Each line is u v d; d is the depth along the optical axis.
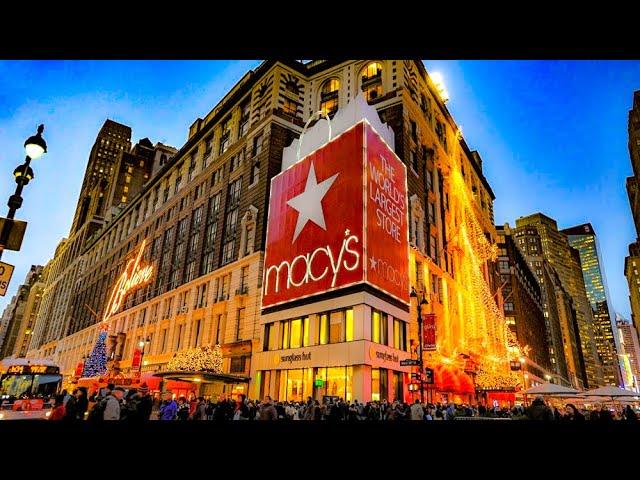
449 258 54.81
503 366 66.38
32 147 12.23
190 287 53.91
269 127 49.44
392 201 37.88
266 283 40.31
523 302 100.94
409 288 37.47
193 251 57.91
